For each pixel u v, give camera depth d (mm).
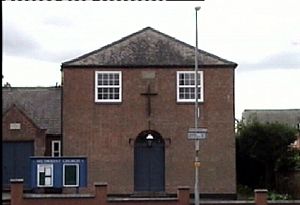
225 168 35062
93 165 35125
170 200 24875
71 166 29438
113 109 35469
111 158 35219
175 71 35719
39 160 29344
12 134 36875
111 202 24672
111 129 35375
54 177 29281
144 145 35500
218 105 35469
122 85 35594
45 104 43031
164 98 35625
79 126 35281
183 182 35062
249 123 44312
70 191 32531
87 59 35719
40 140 37000
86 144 35250
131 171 35188
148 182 35219
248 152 42062
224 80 35594
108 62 35656
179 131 35375
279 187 41219
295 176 40281
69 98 35406
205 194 34875
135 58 35875
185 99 35656
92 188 34781
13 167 36625
